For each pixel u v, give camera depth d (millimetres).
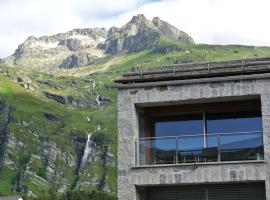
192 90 25719
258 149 24703
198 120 27016
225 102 26562
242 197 25062
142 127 27297
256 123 26219
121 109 26406
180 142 25859
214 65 26328
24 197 145500
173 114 27297
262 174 23938
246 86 25031
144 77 26609
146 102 26188
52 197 167250
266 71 25266
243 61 26406
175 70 26562
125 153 25828
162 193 26188
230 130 26469
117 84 26734
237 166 24312
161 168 25250
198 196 25641
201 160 25328
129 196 25281
